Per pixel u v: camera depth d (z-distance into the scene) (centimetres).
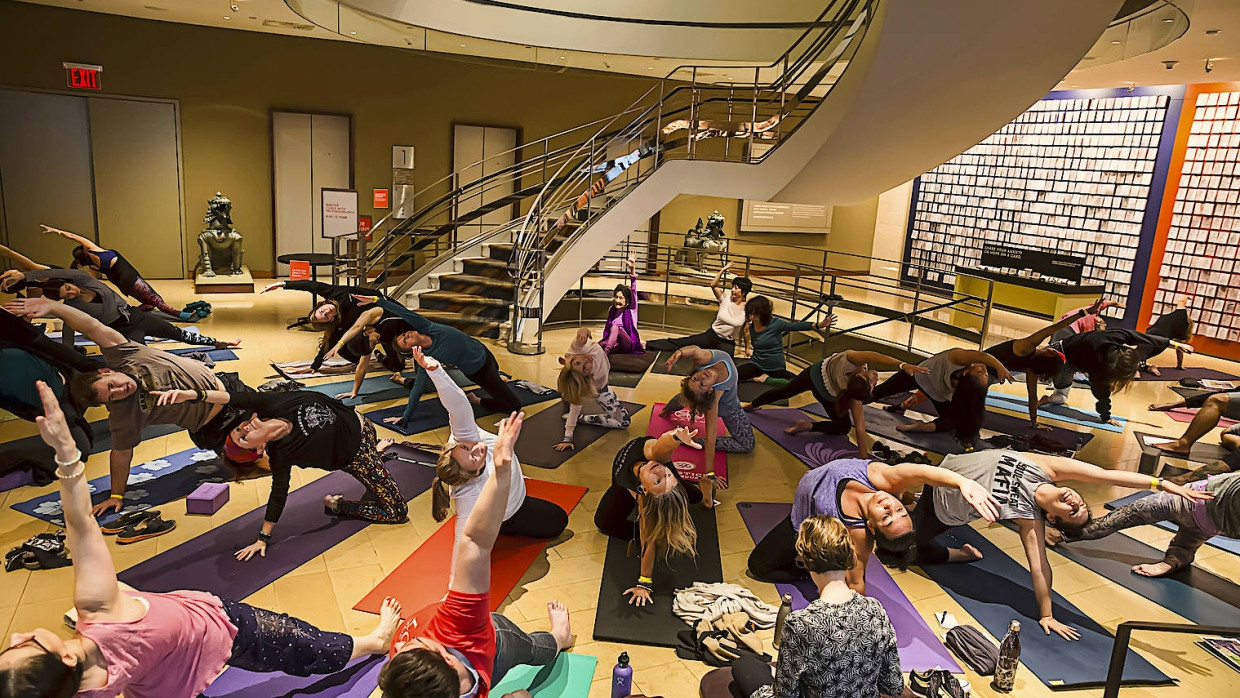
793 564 407
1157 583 434
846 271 1574
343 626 349
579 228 900
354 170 1226
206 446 455
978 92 616
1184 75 919
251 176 1182
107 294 656
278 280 1223
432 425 616
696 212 1437
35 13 1020
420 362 368
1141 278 1114
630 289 905
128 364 426
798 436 644
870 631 247
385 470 447
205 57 1112
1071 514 373
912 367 634
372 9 882
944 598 405
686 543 388
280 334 886
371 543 427
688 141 884
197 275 1111
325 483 500
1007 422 711
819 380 634
